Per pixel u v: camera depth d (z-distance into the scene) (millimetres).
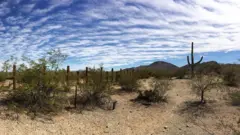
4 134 7645
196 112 12859
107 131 9766
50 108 11078
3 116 9086
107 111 12586
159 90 16172
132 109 13430
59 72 12312
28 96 11016
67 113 11180
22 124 8797
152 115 12555
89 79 14438
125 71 20719
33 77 11305
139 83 18844
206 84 16062
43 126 9102
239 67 19938
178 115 12578
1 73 12516
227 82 18938
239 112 12398
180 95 17016
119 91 17109
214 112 12695
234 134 9375
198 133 9719
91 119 10984
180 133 9750
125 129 10188
